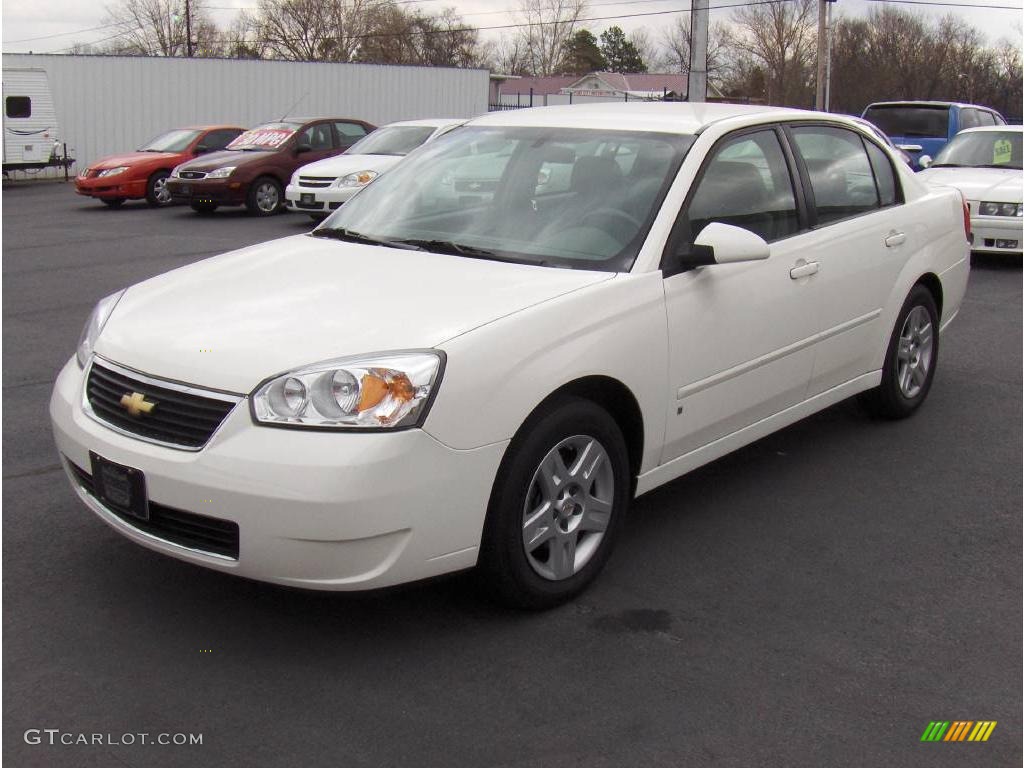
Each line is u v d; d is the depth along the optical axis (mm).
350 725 3049
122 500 3389
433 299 3627
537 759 2912
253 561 3176
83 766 2840
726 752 2969
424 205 4574
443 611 3719
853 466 5312
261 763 2871
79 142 27219
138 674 3289
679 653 3488
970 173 12195
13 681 3230
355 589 3211
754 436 4695
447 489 3258
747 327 4406
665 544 4352
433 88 29672
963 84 66812
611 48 107875
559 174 4422
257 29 70562
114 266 11820
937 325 6113
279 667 3346
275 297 3738
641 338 3865
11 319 8742
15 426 5719
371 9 70562
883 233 5387
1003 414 6238
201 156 18344
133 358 3494
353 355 3254
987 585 4062
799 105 65500
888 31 66625
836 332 5055
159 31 68438
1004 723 3156
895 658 3504
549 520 3650
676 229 4129
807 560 4234
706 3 19031
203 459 3186
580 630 3619
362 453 3104
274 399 3174
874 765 2936
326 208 15414
